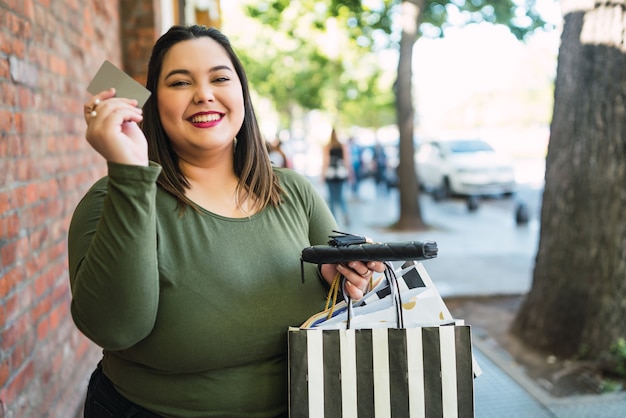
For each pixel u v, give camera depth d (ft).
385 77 88.12
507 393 12.19
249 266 4.81
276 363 4.93
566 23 13.89
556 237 14.25
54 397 9.08
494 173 46.96
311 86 80.23
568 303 13.98
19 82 8.05
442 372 4.60
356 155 58.70
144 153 4.07
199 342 4.58
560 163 14.12
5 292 7.20
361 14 39.86
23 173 8.09
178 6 22.66
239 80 5.11
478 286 21.81
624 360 12.79
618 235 13.23
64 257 10.19
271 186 5.24
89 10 12.78
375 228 36.96
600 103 13.24
